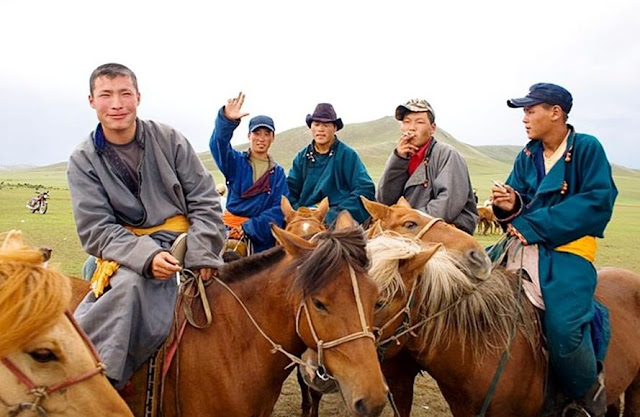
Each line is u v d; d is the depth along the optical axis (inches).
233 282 162.6
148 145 164.7
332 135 299.4
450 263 178.1
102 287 152.9
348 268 142.6
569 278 187.2
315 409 274.1
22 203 1722.4
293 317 152.4
